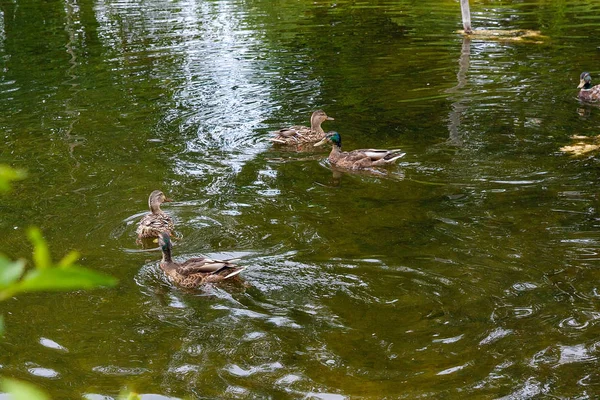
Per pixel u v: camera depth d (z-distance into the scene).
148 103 15.98
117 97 16.52
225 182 11.57
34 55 20.97
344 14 25.78
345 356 6.80
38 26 24.97
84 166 12.33
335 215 10.14
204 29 23.77
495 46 20.45
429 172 11.72
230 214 10.26
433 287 8.02
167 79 17.92
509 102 15.30
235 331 7.30
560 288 7.88
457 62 18.83
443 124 14.11
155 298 8.05
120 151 13.06
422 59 19.31
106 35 23.28
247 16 25.91
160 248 9.33
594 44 20.22
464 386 6.25
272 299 7.91
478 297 7.77
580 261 8.47
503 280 8.10
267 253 8.98
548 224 9.55
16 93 17.09
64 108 15.77
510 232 9.34
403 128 14.02
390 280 8.20
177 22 25.14
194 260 8.49
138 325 7.47
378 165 12.10
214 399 6.16
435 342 6.98
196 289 8.23
